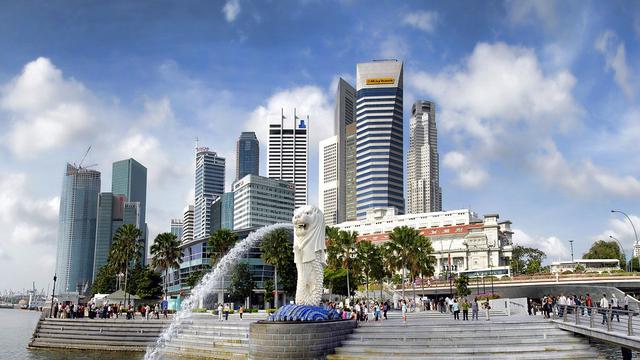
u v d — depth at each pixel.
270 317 36.94
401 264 92.50
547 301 46.28
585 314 41.69
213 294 87.19
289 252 80.94
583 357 33.97
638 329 33.69
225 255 86.62
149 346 51.03
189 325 49.72
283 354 32.12
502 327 39.03
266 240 82.06
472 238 193.88
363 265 94.25
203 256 106.50
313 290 40.31
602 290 84.31
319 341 33.19
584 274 103.31
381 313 52.75
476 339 36.31
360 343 35.53
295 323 32.94
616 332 31.97
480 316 55.00
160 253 87.38
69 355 48.44
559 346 35.38
